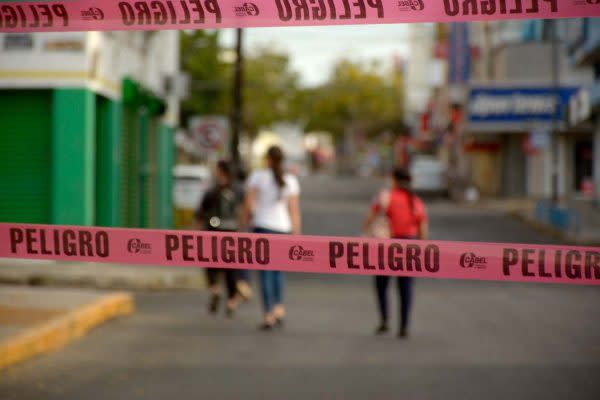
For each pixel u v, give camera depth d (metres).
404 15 6.25
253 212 14.04
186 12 6.57
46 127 20.44
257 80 97.75
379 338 12.61
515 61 55.38
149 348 11.72
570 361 10.90
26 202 20.53
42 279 18.03
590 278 6.05
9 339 10.85
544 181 56.69
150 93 26.88
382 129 129.00
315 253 6.52
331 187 81.50
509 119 53.50
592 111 42.78
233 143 39.47
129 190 25.23
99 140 22.69
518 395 9.07
